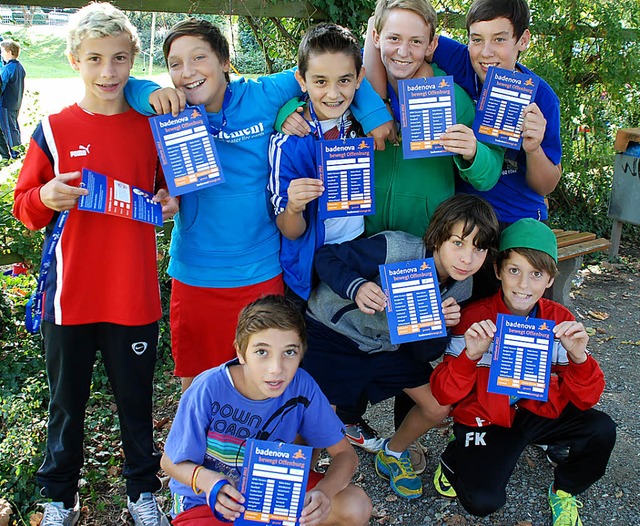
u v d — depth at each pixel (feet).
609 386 13.04
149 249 8.81
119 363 8.87
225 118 9.02
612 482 10.21
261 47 16.40
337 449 8.05
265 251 9.61
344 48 8.61
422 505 9.83
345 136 9.43
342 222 9.61
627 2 19.36
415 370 9.59
